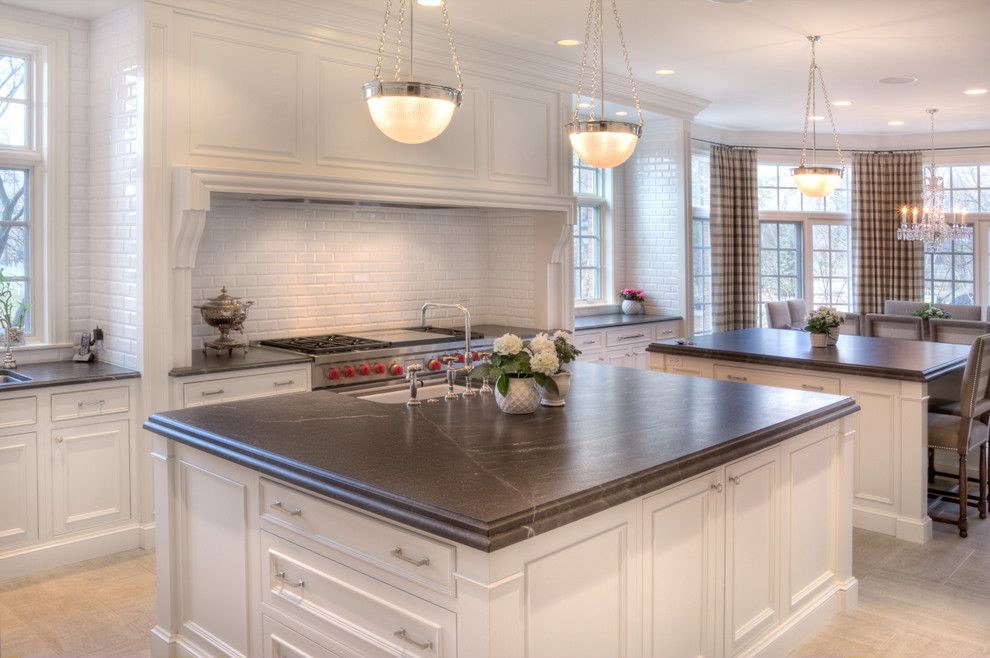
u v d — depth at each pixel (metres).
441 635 1.99
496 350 3.02
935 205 8.34
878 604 3.49
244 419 2.91
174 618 2.95
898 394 4.29
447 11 4.59
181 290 4.11
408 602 2.08
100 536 4.05
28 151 4.34
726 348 5.07
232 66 4.18
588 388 3.56
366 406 3.16
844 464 3.36
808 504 3.18
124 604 3.53
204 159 4.11
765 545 2.92
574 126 3.72
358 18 4.61
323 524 2.32
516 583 1.93
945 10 4.62
